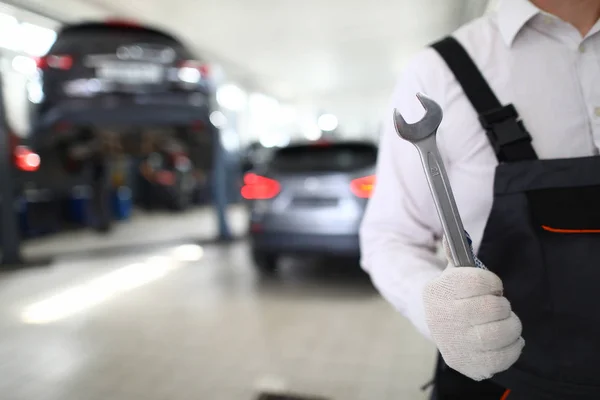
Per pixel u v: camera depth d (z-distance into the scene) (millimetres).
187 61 3611
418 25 7898
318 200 3008
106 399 1773
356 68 11211
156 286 3314
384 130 674
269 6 6727
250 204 3199
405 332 2354
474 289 363
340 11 7098
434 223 631
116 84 3389
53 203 5551
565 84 542
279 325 2498
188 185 7949
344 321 2533
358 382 1861
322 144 3221
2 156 3875
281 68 11055
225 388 1836
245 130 12844
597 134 520
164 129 3951
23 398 1796
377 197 660
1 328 2527
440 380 609
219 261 4078
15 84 5598
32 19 5781
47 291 3221
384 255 594
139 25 3494
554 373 486
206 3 6461
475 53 582
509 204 519
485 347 353
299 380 1888
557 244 497
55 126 3479
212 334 2396
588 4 541
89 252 4512
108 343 2307
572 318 482
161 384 1880
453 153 583
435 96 588
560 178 499
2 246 3936
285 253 3111
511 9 572
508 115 534
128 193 7070
